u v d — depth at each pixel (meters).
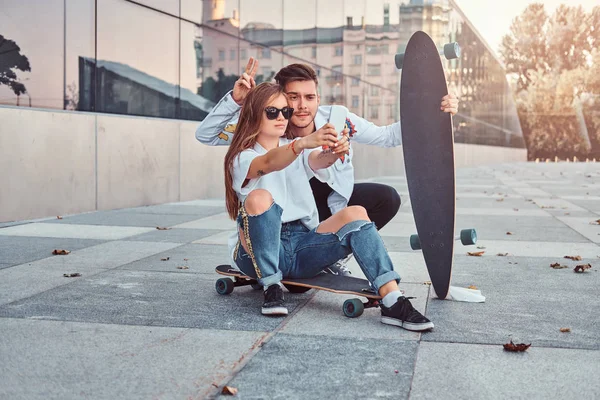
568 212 9.27
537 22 52.06
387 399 2.30
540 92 52.44
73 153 8.34
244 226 3.42
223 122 3.84
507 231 7.11
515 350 2.84
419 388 2.40
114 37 9.21
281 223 3.55
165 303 3.70
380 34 20.83
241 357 2.75
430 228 3.75
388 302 3.26
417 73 3.68
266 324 3.27
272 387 2.40
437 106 3.62
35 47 7.88
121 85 9.39
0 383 2.43
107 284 4.20
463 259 5.31
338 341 2.98
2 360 2.69
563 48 51.56
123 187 9.32
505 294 4.00
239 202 3.61
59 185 8.12
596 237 6.64
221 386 2.42
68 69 8.40
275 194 3.55
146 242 6.12
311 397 2.31
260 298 3.85
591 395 2.34
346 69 18.31
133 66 9.62
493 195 12.64
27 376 2.51
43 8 7.97
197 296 3.89
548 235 6.80
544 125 52.62
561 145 52.22
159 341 2.97
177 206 9.82
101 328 3.17
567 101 51.88
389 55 21.80
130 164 9.45
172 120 10.43
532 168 30.81
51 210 8.02
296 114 3.77
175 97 10.66
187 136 10.80
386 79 21.56
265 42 13.61
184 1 10.76
